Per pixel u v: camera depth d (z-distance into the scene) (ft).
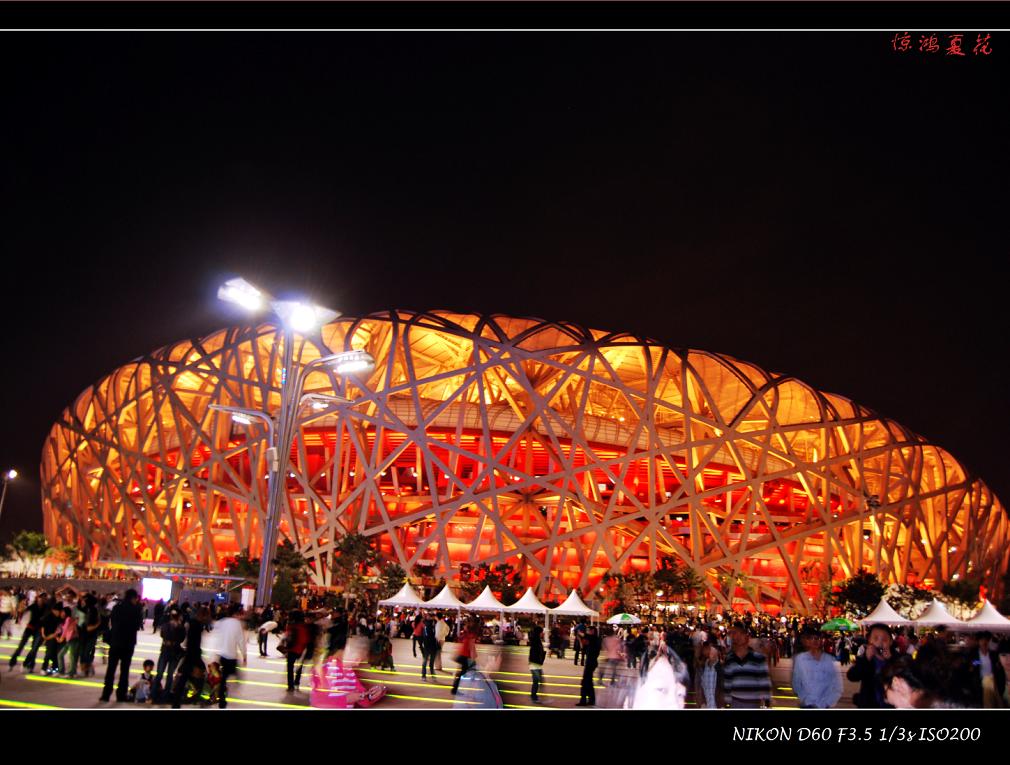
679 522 239.50
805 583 249.55
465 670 37.86
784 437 241.76
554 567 235.61
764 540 237.86
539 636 57.98
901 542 250.78
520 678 78.79
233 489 227.20
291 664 53.62
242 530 237.25
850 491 235.40
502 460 232.12
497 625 150.20
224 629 45.68
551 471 231.50
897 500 243.19
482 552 237.25
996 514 268.62
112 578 205.57
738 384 247.29
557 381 235.61
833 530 233.55
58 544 268.82
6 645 75.77
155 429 251.19
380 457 223.30
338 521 218.18
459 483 220.43
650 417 225.15
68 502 262.26
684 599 218.18
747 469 230.68
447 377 223.71
